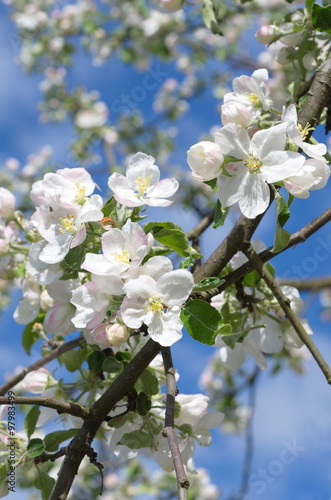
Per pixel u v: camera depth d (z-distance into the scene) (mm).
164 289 647
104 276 660
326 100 751
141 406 717
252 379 1188
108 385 744
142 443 721
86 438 687
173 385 667
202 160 665
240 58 1944
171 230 690
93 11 2232
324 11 784
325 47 855
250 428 1110
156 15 2043
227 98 754
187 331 644
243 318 765
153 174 696
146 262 663
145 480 1478
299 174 662
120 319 661
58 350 794
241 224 705
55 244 690
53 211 696
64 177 696
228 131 663
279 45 877
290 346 771
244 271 715
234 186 663
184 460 738
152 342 694
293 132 667
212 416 744
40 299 821
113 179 690
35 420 734
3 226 807
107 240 664
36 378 775
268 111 750
